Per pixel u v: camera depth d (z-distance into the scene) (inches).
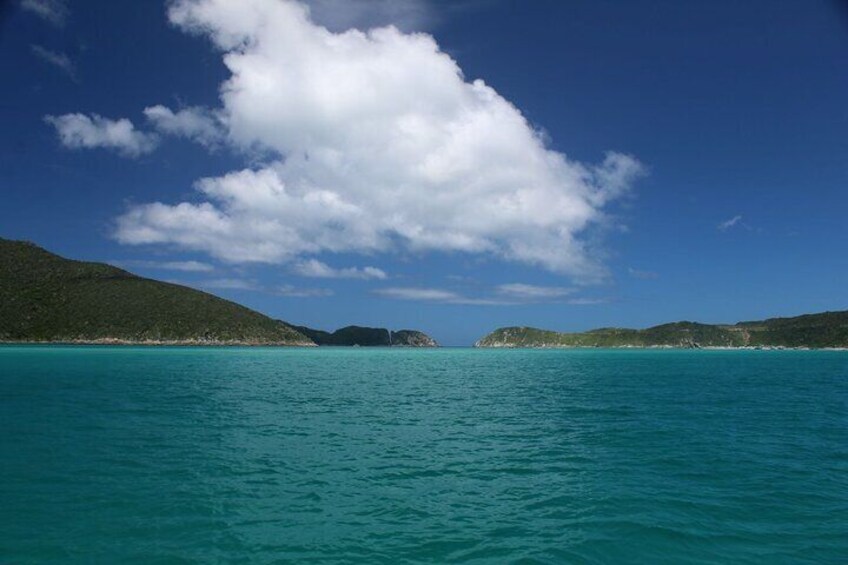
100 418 1149.1
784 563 435.8
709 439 967.6
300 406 1437.0
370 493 616.4
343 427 1091.3
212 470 715.4
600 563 433.1
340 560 434.0
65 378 2154.3
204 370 2876.5
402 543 469.4
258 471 714.2
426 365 4128.9
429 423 1155.3
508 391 1945.1
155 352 4943.4
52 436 944.9
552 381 2456.9
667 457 815.1
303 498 595.5
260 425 1095.6
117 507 558.9
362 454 829.2
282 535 486.0
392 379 2571.4
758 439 970.1
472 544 467.5
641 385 2225.6
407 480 675.4
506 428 1090.7
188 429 1033.5
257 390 1877.5
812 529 508.7
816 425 1136.2
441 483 661.9
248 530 498.0
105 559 435.2
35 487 629.0
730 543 474.9
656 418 1236.5
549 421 1186.0
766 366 4042.8
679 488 642.8
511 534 490.9
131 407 1332.4
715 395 1797.5
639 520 528.4
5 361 3233.3
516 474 708.7
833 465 767.7
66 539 474.6
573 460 793.6
